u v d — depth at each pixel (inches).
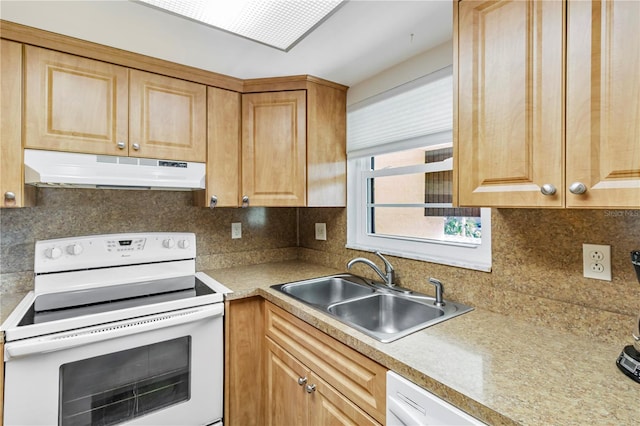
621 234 38.3
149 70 63.6
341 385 43.9
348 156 80.2
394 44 58.2
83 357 48.3
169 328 55.3
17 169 52.0
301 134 73.6
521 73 35.0
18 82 52.2
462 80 40.7
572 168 31.2
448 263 57.2
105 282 65.3
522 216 47.2
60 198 66.3
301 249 97.7
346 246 81.1
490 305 51.0
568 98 31.4
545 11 33.1
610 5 28.8
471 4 39.7
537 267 45.7
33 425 45.0
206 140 70.0
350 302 58.1
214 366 60.2
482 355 36.3
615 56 28.5
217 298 60.8
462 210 60.3
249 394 64.9
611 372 32.5
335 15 49.1
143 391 53.9
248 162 74.7
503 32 36.6
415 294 60.3
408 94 64.7
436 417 31.1
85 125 57.2
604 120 29.1
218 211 85.4
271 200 74.3
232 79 72.7
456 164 41.4
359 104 76.5
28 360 44.7
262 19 50.0
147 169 62.7
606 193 29.0
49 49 54.6
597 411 26.4
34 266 61.2
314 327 49.6
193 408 57.8
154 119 64.0
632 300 37.4
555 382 30.8
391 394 36.2
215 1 45.5
